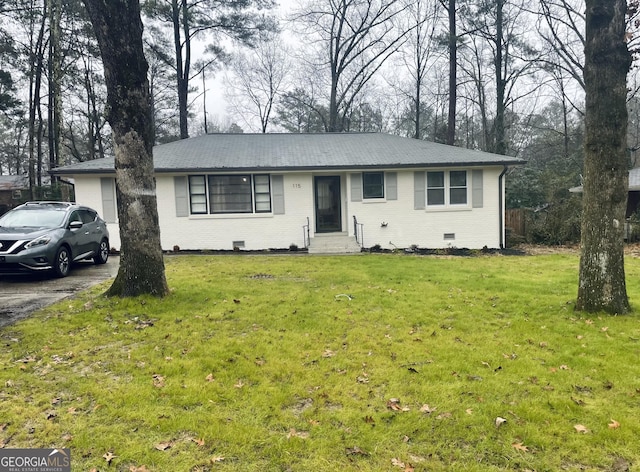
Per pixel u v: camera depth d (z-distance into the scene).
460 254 12.45
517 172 20.22
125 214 6.09
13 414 2.89
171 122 29.31
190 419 2.83
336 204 13.99
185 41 22.20
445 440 2.60
